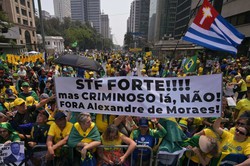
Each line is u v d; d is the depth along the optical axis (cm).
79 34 9331
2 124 330
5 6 5647
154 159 338
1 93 628
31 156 324
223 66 1389
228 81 1014
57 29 10831
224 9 3136
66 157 331
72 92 369
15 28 4825
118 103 359
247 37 2450
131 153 324
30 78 979
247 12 2494
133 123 417
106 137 330
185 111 341
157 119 358
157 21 7812
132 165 337
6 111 505
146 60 2616
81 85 365
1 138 327
